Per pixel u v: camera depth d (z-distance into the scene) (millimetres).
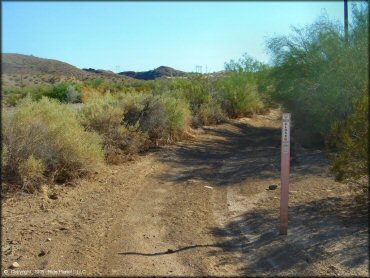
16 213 7953
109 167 11773
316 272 5445
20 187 9000
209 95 23469
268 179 10406
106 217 7855
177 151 14609
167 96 17766
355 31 13711
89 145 10867
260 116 29078
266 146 16641
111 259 6035
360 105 7184
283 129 6551
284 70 17047
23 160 9242
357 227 6723
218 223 7477
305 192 8930
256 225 7195
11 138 9250
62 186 9617
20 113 9859
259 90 28719
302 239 6438
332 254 5883
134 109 15203
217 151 15305
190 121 19516
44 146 9641
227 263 5852
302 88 15461
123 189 9758
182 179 10844
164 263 5883
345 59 12906
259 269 5641
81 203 8672
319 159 12234
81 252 6277
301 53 16234
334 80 13203
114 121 13453
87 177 10438
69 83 32438
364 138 7094
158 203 8766
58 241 6711
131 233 7047
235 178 10805
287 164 6570
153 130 15609
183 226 7352
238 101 26922
